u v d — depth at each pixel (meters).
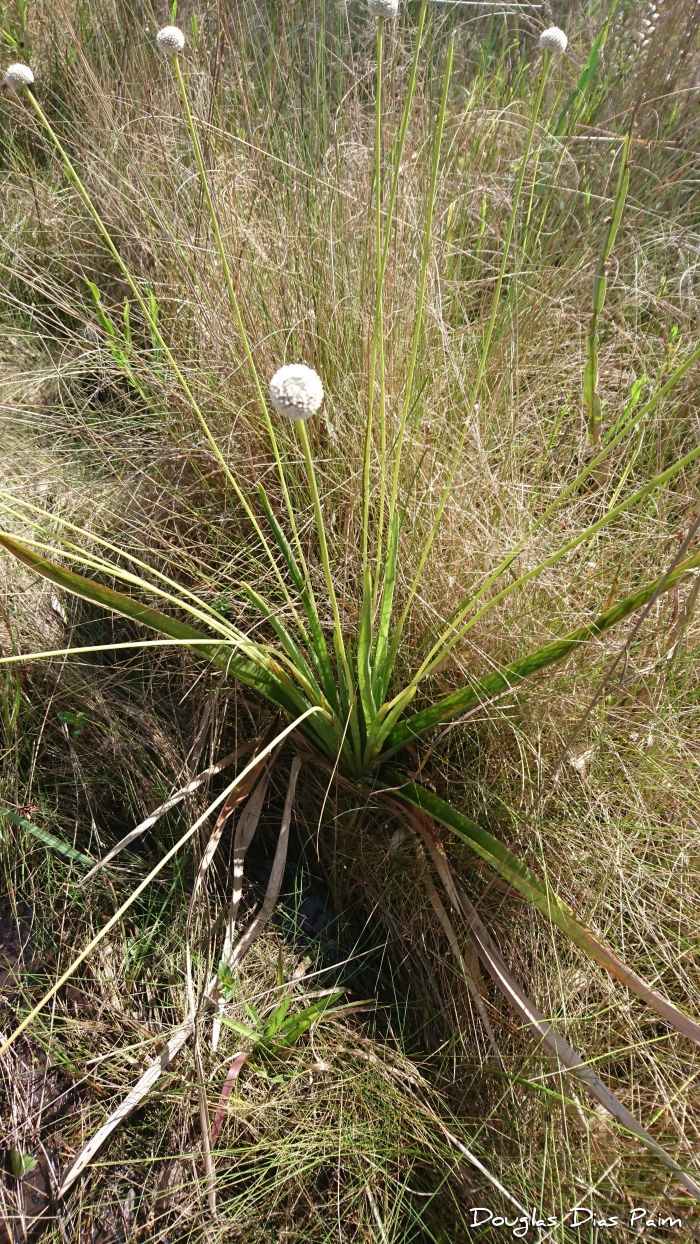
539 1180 0.41
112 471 0.67
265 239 0.68
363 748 0.52
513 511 0.56
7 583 0.61
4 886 0.52
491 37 0.94
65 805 0.55
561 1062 0.42
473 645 0.50
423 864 0.50
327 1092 0.45
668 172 0.79
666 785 0.50
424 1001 0.48
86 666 0.59
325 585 0.57
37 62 0.95
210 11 0.83
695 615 0.52
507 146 0.82
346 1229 0.42
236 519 0.59
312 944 0.51
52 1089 0.45
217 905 0.51
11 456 0.69
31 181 0.89
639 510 0.61
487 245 0.77
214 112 0.73
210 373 0.64
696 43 0.78
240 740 0.57
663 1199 0.40
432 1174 0.43
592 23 0.88
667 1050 0.44
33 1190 0.43
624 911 0.48
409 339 0.61
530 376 0.69
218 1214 0.41
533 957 0.47
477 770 0.51
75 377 0.75
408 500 0.56
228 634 0.44
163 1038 0.46
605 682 0.43
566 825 0.49
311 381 0.32
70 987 0.48
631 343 0.71
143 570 0.62
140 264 0.76
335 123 0.70
